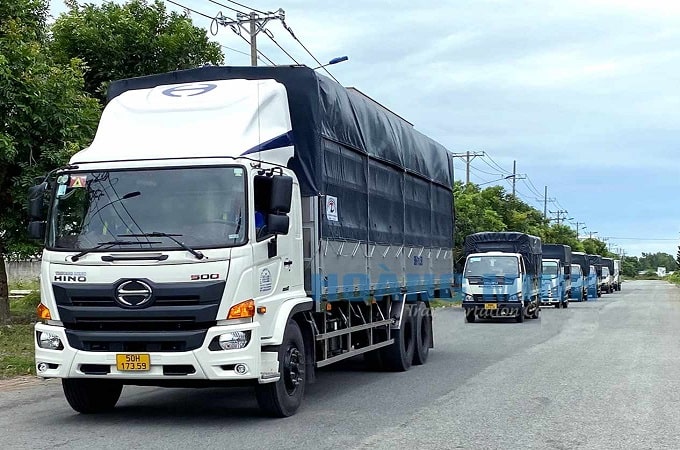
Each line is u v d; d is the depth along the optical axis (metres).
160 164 8.15
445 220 16.30
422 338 14.33
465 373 12.79
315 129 9.47
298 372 8.91
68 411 9.31
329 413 9.08
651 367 13.36
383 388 11.16
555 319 28.31
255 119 8.70
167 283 7.71
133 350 7.79
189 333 7.68
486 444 7.47
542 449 7.30
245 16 22.58
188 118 8.69
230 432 7.97
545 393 10.55
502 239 28.94
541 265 33.88
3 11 16.50
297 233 9.13
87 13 20.38
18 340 15.18
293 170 9.48
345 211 10.45
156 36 20.59
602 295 57.31
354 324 11.41
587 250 105.81
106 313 7.79
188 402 9.96
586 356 15.12
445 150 16.52
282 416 8.70
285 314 8.47
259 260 8.07
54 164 15.86
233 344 7.70
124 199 8.10
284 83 9.59
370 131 11.65
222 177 8.02
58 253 8.03
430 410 9.29
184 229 7.89
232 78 9.72
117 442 7.51
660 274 160.12
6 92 14.95
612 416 8.91
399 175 13.10
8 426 8.35
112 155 8.37
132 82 10.09
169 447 7.28
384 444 7.42
